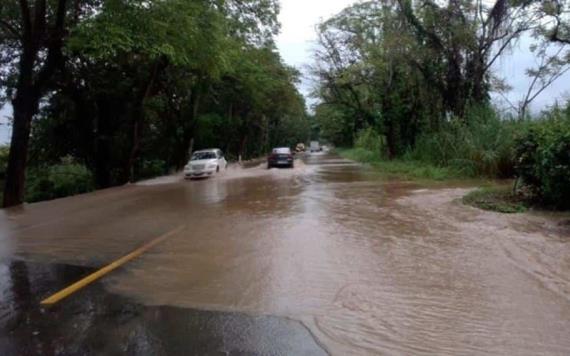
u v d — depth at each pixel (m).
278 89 49.34
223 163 30.22
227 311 5.04
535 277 6.04
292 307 5.14
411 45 26.72
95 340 4.33
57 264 7.12
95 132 29.55
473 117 21.77
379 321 4.73
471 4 24.80
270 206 12.93
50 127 29.89
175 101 38.19
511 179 18.38
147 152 40.84
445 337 4.34
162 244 8.41
